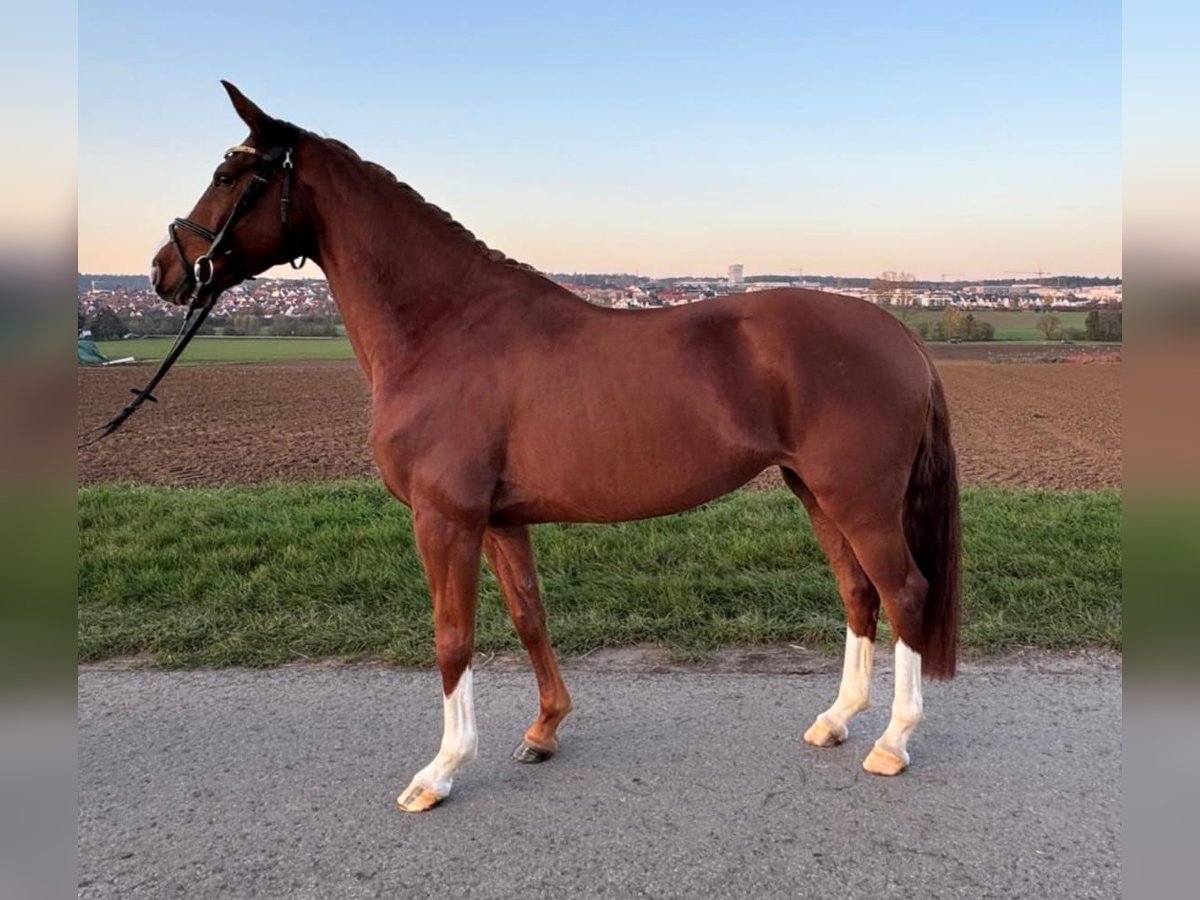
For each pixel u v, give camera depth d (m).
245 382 17.38
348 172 2.96
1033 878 2.28
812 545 5.05
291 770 2.96
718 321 2.78
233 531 5.68
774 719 3.26
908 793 2.71
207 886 2.34
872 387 2.69
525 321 2.84
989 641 3.82
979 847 2.42
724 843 2.47
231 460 9.81
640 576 4.67
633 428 2.69
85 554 5.24
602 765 2.95
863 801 2.68
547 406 2.72
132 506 6.57
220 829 2.61
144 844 2.53
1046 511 5.86
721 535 5.38
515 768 2.95
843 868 2.34
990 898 2.21
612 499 2.77
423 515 2.76
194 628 4.20
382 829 2.59
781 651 3.90
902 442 2.72
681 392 2.68
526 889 2.29
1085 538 5.15
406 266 2.92
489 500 2.77
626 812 2.65
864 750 3.01
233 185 2.92
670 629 4.10
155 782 2.88
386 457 2.81
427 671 3.79
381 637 4.07
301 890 2.31
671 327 2.78
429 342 2.87
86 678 3.76
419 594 4.58
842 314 2.79
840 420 2.68
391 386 2.87
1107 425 11.96
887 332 2.80
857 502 2.71
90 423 12.59
